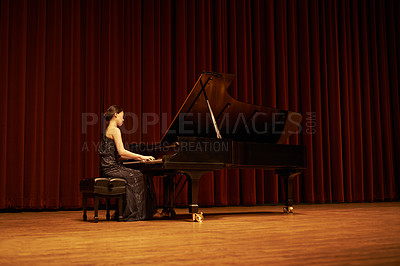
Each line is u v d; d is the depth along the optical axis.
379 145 6.84
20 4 5.12
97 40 5.46
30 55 5.17
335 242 2.36
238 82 6.11
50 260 1.88
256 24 6.27
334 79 6.64
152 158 3.71
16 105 5.04
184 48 5.79
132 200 3.74
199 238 2.54
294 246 2.23
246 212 4.71
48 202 5.06
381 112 6.98
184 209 5.33
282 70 6.30
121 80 5.50
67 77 5.27
